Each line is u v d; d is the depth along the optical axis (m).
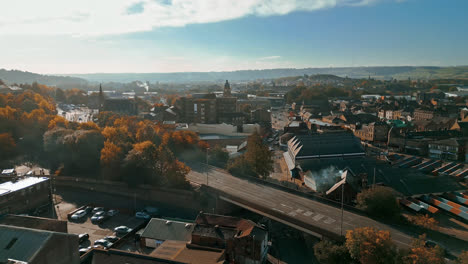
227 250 79.06
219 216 88.69
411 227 90.12
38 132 190.62
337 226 86.38
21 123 192.62
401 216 97.06
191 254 76.94
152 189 128.88
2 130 184.25
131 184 132.25
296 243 101.81
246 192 114.06
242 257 78.06
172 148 171.50
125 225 108.06
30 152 182.25
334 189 114.69
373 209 93.06
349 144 161.12
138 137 175.12
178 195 123.56
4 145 168.50
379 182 129.38
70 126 190.00
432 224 90.75
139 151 135.38
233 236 80.88
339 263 75.50
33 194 117.88
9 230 67.44
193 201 120.06
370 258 70.06
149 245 91.31
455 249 82.69
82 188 140.75
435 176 137.75
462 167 156.50
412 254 68.44
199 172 142.12
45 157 176.12
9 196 109.38
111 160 138.62
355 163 144.12
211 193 115.56
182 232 90.25
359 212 94.94
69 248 69.62
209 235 82.19
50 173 154.62
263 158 140.00
